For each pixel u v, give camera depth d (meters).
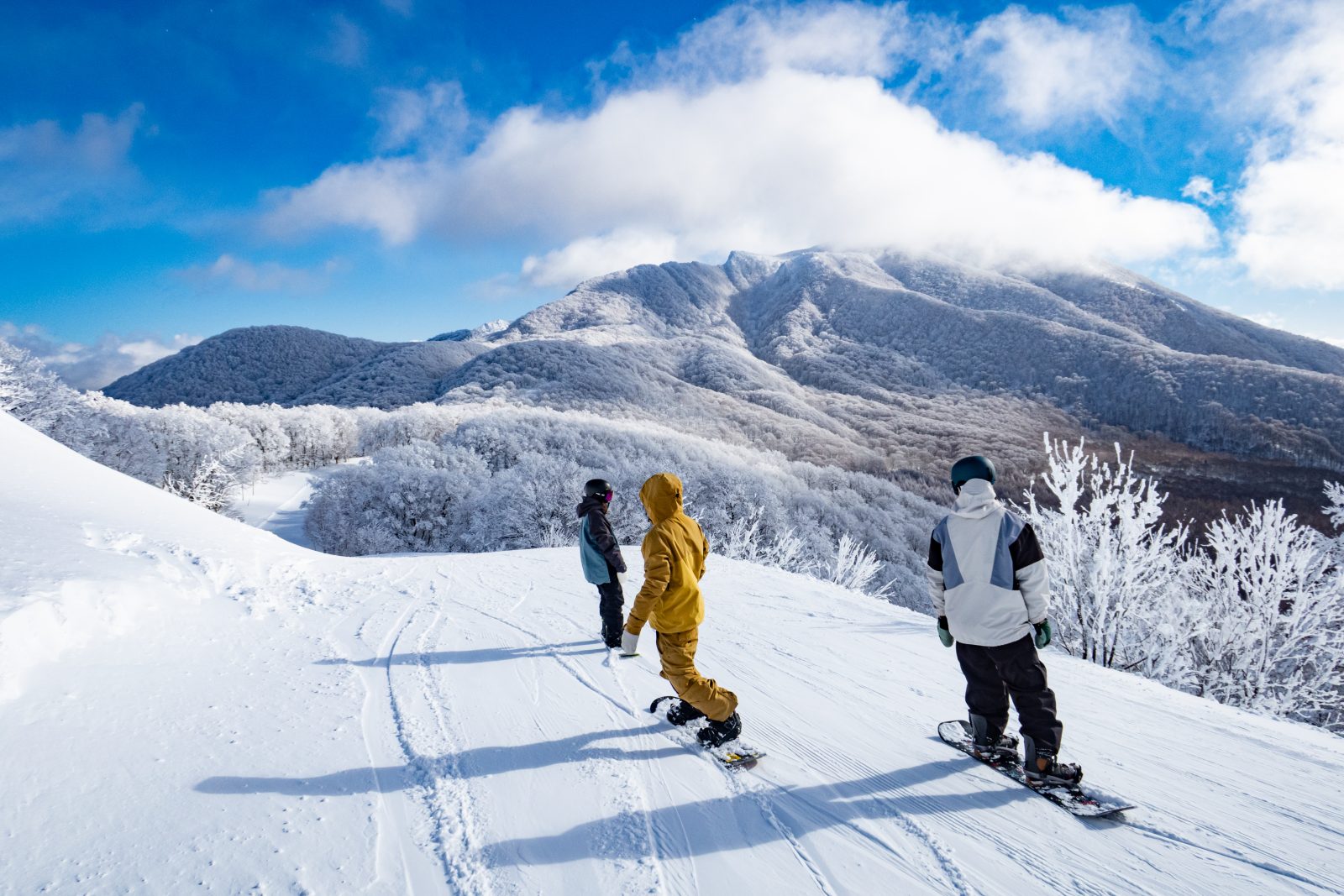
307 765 2.51
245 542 6.76
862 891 1.93
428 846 2.03
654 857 2.05
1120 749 3.15
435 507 43.47
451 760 2.65
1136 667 7.78
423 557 9.52
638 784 2.53
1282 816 2.49
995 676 2.77
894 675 4.15
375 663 3.89
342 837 2.05
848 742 3.04
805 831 2.25
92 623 3.53
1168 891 1.98
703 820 2.29
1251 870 2.12
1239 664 8.40
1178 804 2.58
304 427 97.75
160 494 7.55
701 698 2.75
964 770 2.77
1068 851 2.19
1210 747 3.20
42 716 2.62
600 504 4.48
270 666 3.68
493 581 7.12
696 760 2.76
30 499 5.31
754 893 1.90
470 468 54.91
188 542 5.64
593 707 3.32
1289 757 3.09
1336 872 2.11
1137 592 7.78
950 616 2.78
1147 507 7.61
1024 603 2.64
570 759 2.71
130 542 5.06
